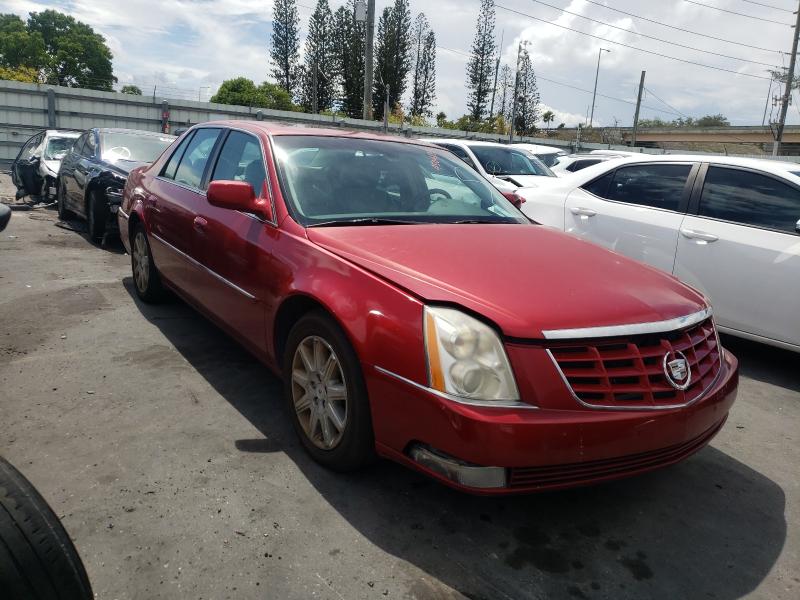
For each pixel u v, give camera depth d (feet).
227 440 10.16
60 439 9.86
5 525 4.92
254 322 10.93
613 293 8.42
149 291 16.83
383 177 11.96
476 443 7.13
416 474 9.46
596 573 7.61
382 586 7.11
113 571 7.07
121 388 11.87
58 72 272.10
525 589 7.25
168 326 15.57
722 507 9.25
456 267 8.55
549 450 7.16
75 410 10.87
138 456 9.50
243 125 13.46
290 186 10.96
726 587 7.52
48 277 19.61
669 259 16.49
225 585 6.97
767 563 8.01
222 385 12.29
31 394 11.37
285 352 10.00
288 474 9.25
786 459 10.93
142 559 7.29
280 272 10.01
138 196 16.90
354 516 8.36
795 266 14.37
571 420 7.22
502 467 7.20
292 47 236.84
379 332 8.00
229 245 11.64
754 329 15.12
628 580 7.53
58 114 82.28
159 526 7.89
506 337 7.36
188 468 9.25
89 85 274.36
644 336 7.91
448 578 7.32
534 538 8.20
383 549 7.75
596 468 7.61
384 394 7.97
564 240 10.76
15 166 41.57
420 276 8.24
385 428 8.09
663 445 7.80
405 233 9.89
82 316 15.94
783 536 8.61
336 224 10.32
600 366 7.54
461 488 7.37
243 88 220.64
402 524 8.27
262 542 7.72
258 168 11.83
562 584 7.38
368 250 9.09
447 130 111.65
